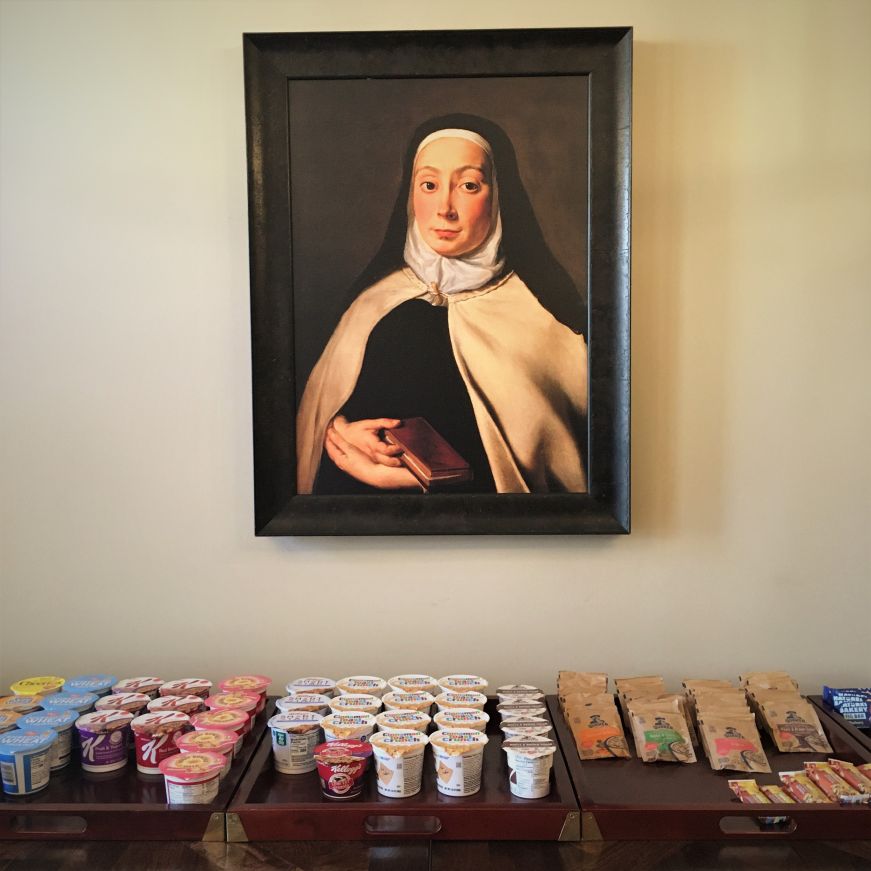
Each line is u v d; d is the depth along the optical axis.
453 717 1.50
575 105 1.70
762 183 1.73
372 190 1.72
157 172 1.76
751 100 1.73
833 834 1.31
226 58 1.75
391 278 1.72
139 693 1.63
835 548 1.76
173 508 1.78
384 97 1.71
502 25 1.73
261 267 1.71
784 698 1.60
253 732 1.61
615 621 1.77
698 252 1.74
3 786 1.40
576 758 1.48
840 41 1.72
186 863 1.27
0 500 1.79
